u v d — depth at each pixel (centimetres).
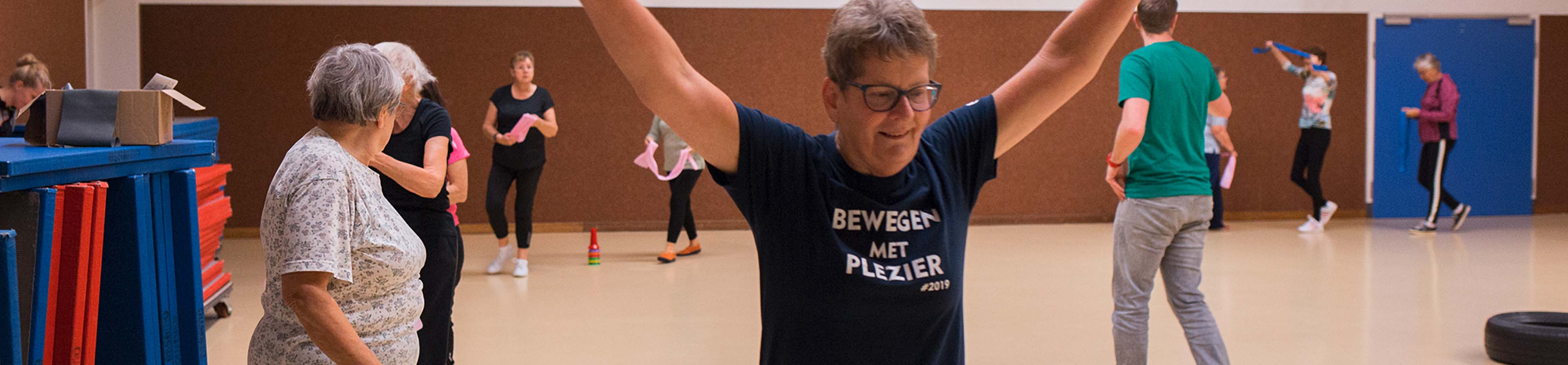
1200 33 906
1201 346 313
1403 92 937
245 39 822
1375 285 594
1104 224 910
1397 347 444
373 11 830
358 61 199
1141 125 298
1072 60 159
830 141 153
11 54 648
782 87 873
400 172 258
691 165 694
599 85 861
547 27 849
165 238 229
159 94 221
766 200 148
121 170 211
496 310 535
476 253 743
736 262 695
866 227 149
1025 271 655
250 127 830
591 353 444
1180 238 321
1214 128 843
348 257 184
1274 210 934
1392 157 942
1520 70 952
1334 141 938
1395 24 926
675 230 698
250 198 835
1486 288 582
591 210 872
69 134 214
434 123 279
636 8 129
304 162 184
